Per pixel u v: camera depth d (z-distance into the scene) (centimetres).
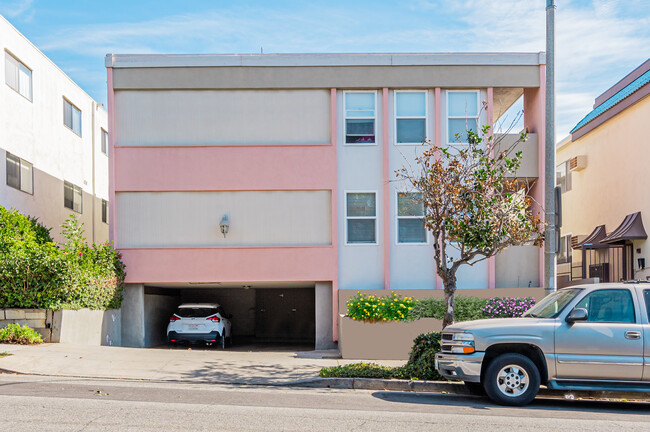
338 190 1814
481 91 1833
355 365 1220
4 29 1995
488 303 1634
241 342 2339
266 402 933
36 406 824
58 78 2458
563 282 2359
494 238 1188
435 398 1038
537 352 977
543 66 1819
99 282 1625
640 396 1079
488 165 1232
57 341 1480
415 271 1805
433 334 1215
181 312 1880
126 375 1198
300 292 2512
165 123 1817
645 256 1933
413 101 1836
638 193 1991
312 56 1814
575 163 2453
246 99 1825
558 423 819
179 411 826
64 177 2502
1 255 1479
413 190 1767
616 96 2167
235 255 1797
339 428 751
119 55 1808
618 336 952
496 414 880
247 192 1814
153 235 1803
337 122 1827
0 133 1964
